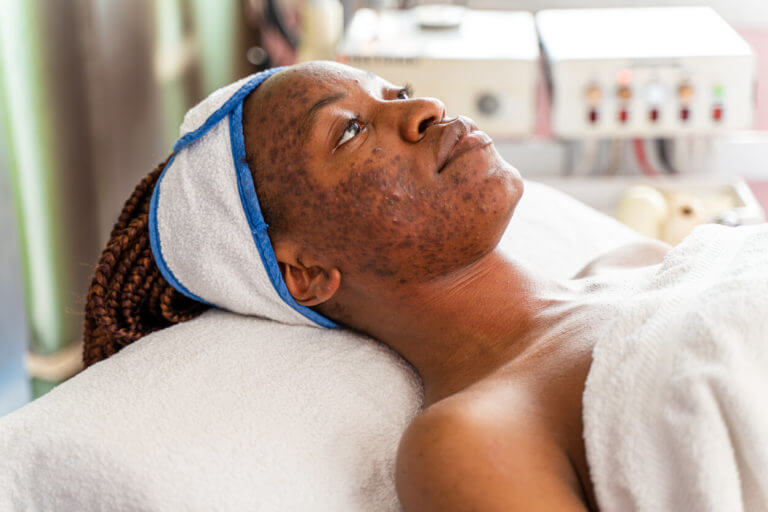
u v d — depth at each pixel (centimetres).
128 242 112
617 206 185
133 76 220
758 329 81
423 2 212
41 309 203
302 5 229
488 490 80
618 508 82
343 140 102
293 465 92
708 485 76
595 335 97
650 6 239
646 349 84
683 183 187
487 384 94
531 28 205
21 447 93
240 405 97
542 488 80
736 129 180
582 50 183
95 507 90
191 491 88
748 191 183
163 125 236
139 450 90
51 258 203
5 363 185
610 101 179
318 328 113
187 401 97
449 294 107
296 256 107
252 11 269
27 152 192
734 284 87
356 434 98
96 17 204
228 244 106
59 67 197
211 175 106
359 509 92
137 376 100
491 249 106
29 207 195
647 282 108
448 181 100
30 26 187
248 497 88
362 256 104
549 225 144
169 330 110
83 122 206
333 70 107
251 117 107
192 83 246
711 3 238
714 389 78
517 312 107
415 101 103
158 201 109
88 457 91
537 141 198
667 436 79
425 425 87
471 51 185
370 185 100
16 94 186
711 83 177
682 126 181
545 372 95
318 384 102
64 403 97
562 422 89
